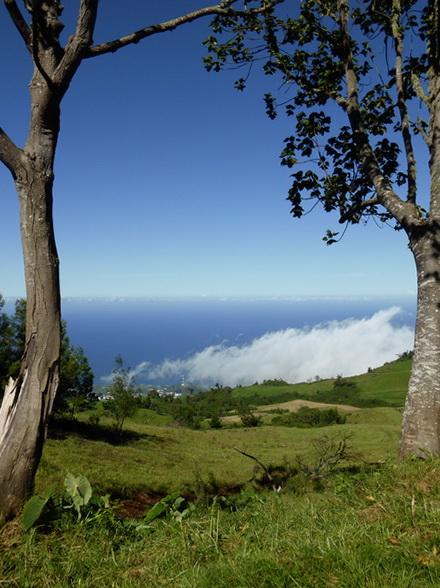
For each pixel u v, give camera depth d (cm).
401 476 431
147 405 10288
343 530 319
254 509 440
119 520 395
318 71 900
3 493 358
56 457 1662
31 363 388
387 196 703
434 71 716
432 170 663
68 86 422
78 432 2766
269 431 4597
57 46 428
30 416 376
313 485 685
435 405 554
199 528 363
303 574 263
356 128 782
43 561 298
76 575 290
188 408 7325
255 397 17438
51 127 421
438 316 581
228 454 2950
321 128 888
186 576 279
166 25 482
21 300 2556
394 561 266
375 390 14950
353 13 900
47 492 361
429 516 322
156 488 1456
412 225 633
